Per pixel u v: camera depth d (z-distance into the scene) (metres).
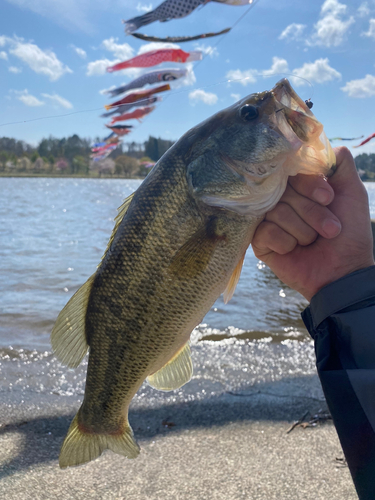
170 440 0.58
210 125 0.37
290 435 0.58
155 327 0.37
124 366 0.38
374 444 0.24
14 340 1.01
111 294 0.37
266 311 1.29
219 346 0.98
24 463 0.52
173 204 0.36
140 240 0.36
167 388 0.41
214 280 0.36
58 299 1.40
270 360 0.89
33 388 0.74
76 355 0.40
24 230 3.14
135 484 0.49
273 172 0.33
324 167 0.32
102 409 0.40
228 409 0.66
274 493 0.47
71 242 2.64
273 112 0.34
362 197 0.33
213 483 0.49
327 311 0.29
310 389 0.73
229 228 0.36
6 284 1.59
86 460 0.41
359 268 0.33
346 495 0.46
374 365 0.27
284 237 0.33
